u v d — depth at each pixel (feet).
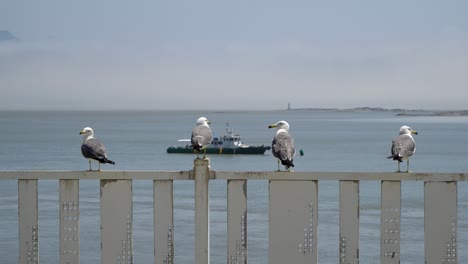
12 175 30.22
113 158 338.75
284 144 35.53
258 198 149.28
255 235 109.29
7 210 139.44
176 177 30.42
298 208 30.19
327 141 526.57
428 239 30.22
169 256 30.53
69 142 480.64
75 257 30.32
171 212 30.48
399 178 29.91
